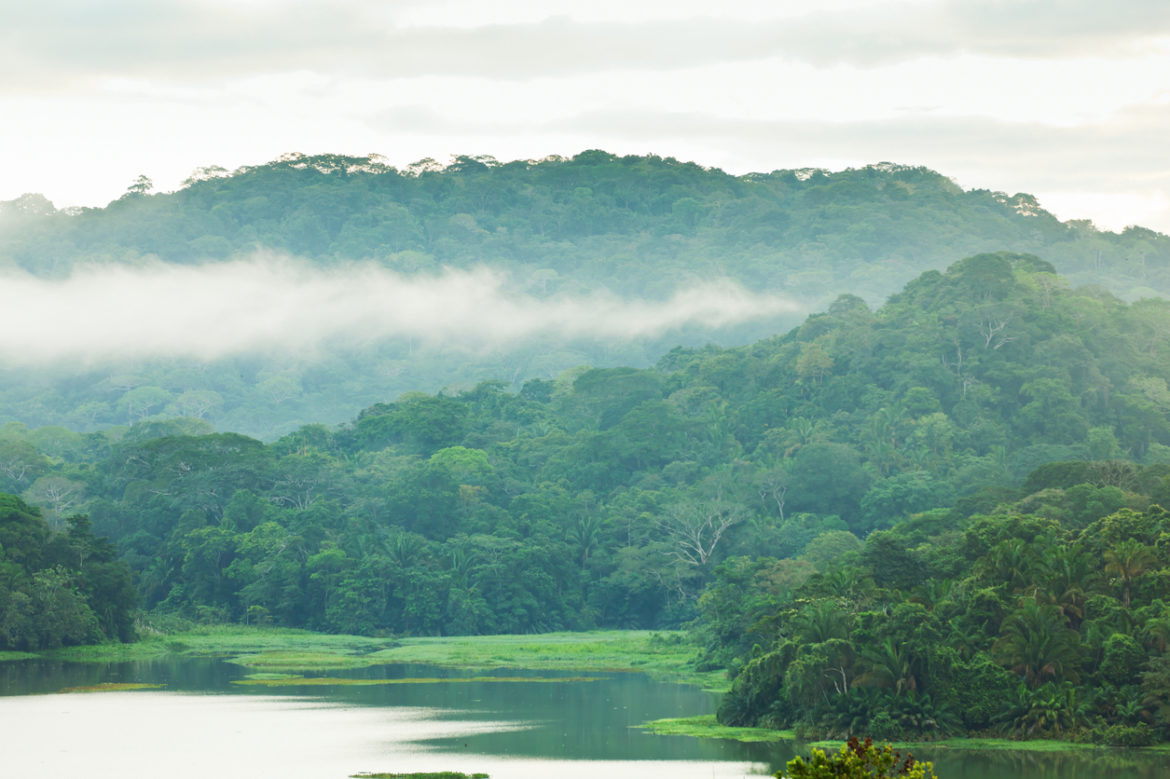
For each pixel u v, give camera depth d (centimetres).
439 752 12325
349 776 11062
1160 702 12825
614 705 16000
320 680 18825
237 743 12812
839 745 12675
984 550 16500
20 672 19675
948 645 13588
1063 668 13325
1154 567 14550
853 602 14712
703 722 14275
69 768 11462
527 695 17038
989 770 11381
